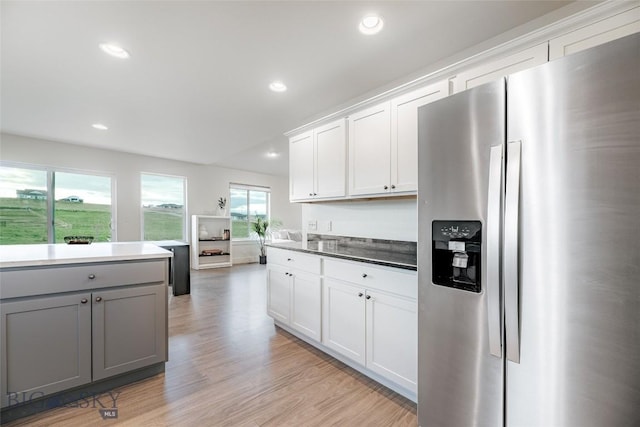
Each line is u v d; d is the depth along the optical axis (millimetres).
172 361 2230
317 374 2057
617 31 1283
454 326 1226
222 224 6762
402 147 2057
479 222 1135
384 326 1830
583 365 890
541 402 972
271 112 3180
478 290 1142
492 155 1076
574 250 901
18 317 1553
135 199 5363
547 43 1464
